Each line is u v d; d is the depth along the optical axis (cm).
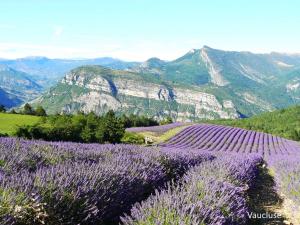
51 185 566
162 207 531
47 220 518
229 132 6016
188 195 612
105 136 3553
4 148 959
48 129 3144
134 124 9681
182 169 1320
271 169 2241
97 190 622
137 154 1216
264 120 14375
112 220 676
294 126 12325
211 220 546
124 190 723
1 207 461
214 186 725
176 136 5094
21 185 530
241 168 1273
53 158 1000
